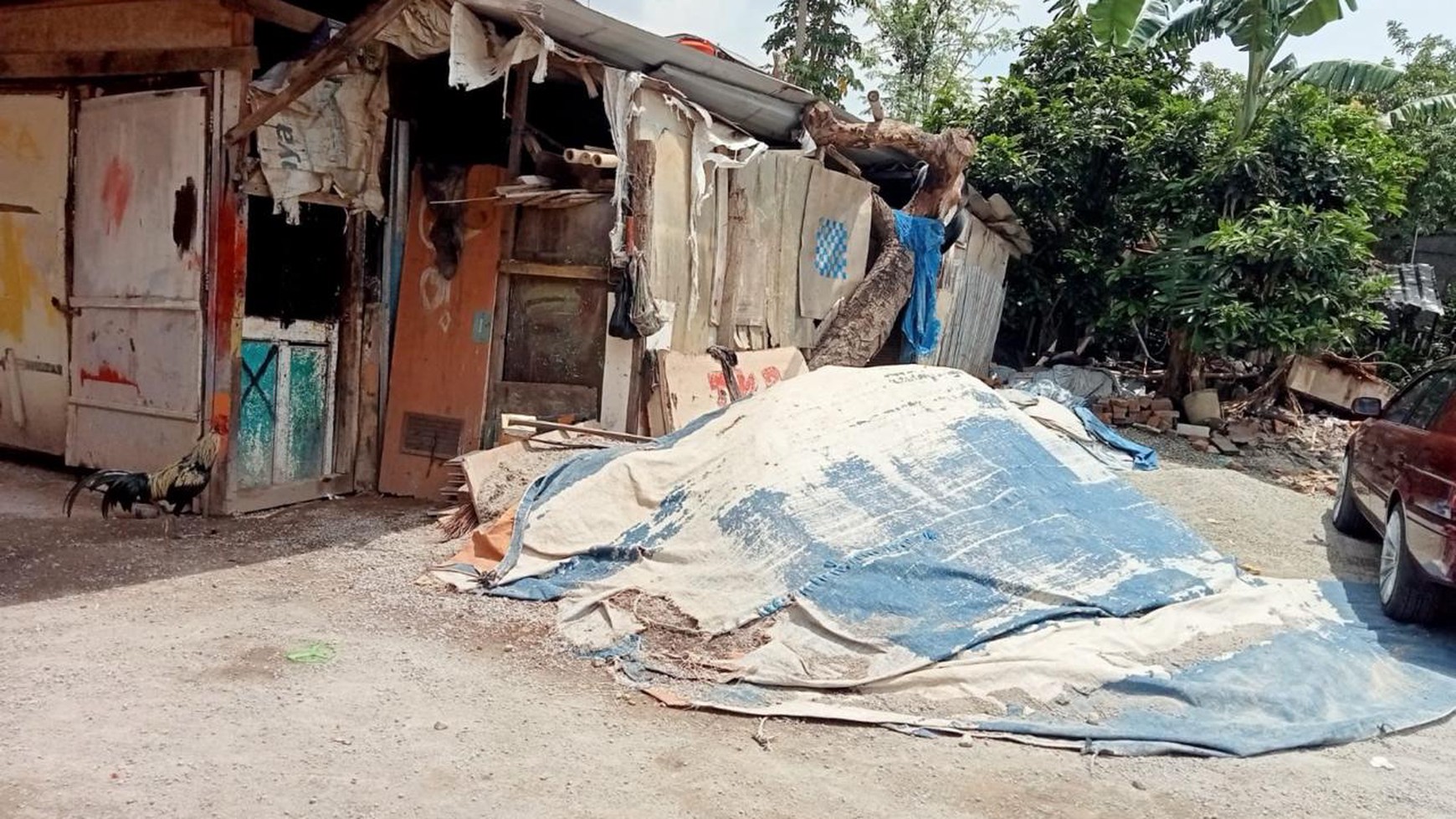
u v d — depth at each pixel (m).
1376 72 12.84
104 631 4.55
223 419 6.76
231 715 3.74
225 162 6.63
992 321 14.50
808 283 9.39
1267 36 12.01
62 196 7.45
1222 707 4.27
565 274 7.45
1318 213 11.91
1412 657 5.03
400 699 4.00
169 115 6.83
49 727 3.54
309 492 7.45
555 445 6.78
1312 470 10.77
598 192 7.30
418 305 7.82
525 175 7.59
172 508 6.64
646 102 7.16
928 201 10.77
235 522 6.70
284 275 7.18
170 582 5.34
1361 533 7.79
